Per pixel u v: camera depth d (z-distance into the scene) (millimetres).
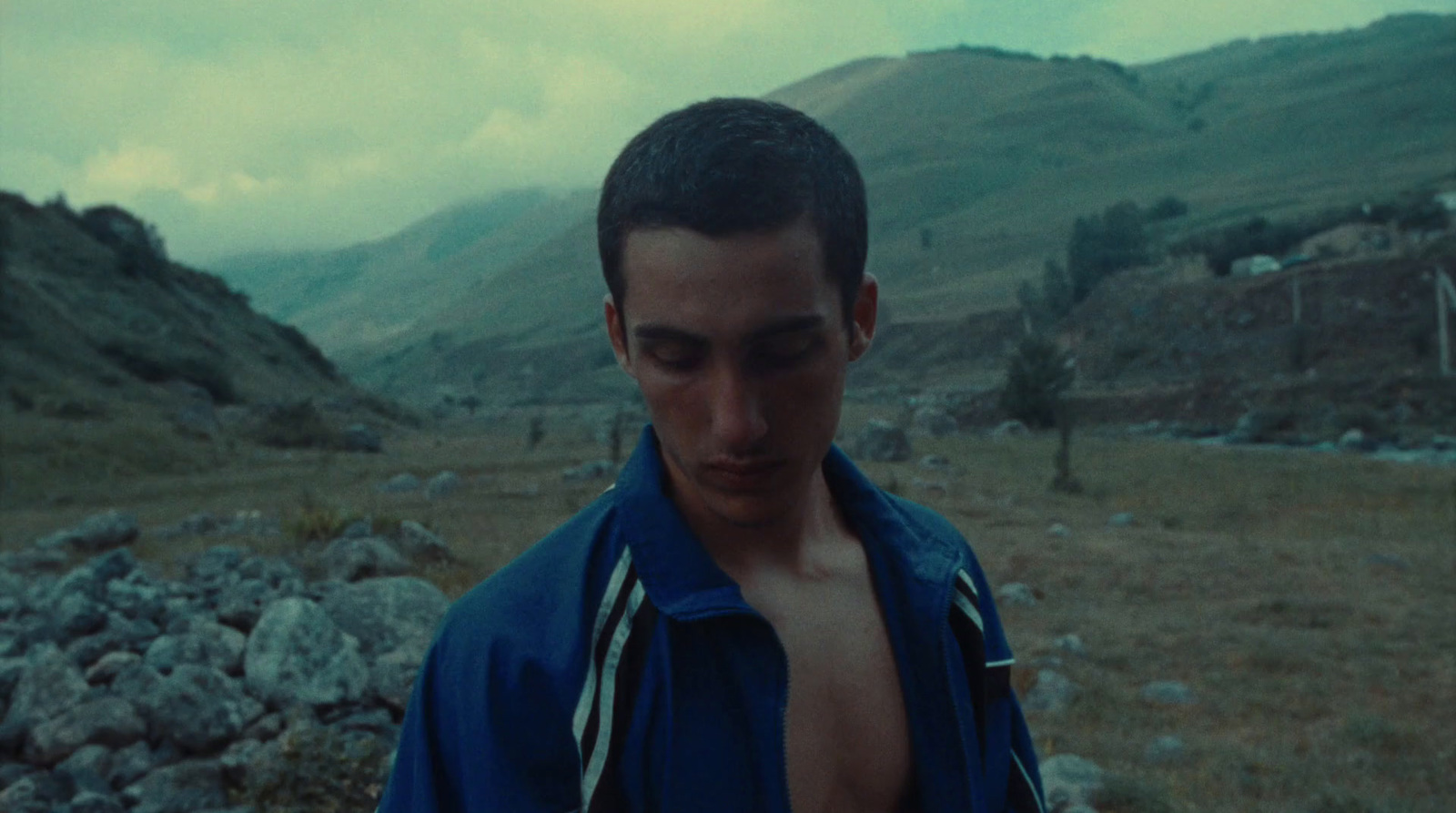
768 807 956
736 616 982
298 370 74188
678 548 1011
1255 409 48594
